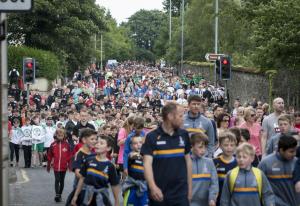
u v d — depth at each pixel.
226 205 14.64
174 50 129.00
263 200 14.59
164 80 99.19
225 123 20.88
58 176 24.80
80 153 17.77
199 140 15.44
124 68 180.38
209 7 99.50
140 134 18.92
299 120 23.55
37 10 87.88
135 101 61.94
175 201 13.02
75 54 97.00
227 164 16.05
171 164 13.10
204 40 101.62
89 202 16.14
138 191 17.55
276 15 41.22
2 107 11.15
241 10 45.91
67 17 92.06
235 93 70.38
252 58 43.72
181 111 13.22
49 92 77.44
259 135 22.08
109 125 27.92
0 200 11.01
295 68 42.94
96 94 80.06
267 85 55.50
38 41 90.56
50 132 39.31
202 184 15.47
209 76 97.25
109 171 16.25
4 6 11.54
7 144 11.51
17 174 34.47
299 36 40.12
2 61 11.30
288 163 15.23
